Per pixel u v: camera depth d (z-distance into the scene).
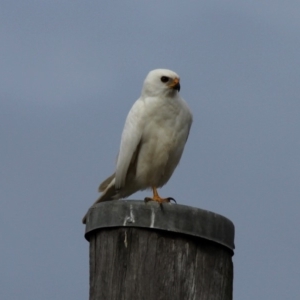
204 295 9.91
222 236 10.23
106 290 9.94
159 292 9.73
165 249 9.93
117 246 10.06
